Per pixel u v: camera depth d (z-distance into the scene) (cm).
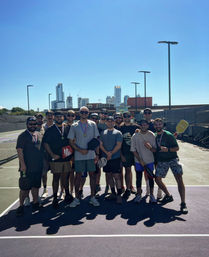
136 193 496
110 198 491
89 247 310
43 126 525
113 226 370
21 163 412
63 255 293
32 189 441
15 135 2855
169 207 443
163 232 348
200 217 398
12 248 312
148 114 520
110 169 472
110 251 300
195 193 525
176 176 434
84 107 458
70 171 480
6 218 408
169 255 288
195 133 1595
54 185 451
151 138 459
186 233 344
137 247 308
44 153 493
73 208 449
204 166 837
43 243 323
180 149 1277
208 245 311
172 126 2167
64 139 452
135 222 383
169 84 2447
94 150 463
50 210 441
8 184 638
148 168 461
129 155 499
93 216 410
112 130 483
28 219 403
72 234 347
